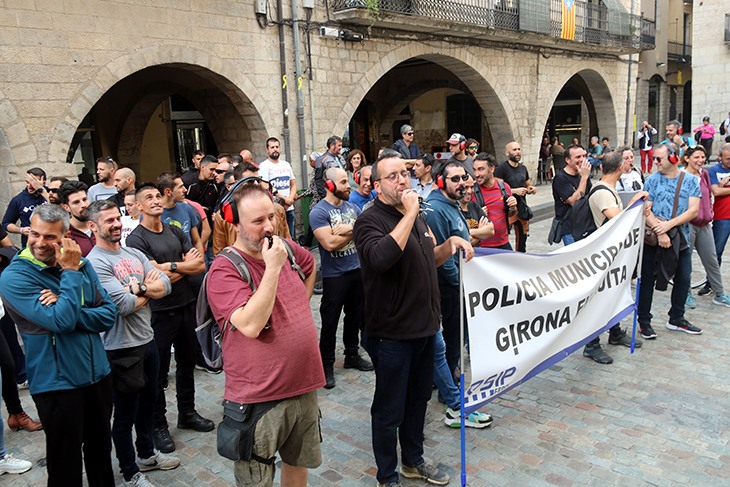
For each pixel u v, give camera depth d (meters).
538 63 17.78
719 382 4.75
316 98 11.59
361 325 5.36
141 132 13.54
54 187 5.79
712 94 23.97
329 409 4.60
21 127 7.79
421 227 3.37
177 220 5.26
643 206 5.27
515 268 3.92
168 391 5.07
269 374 2.57
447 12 13.93
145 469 3.78
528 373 4.09
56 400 3.04
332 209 5.02
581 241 4.68
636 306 5.38
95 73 8.47
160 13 9.16
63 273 3.00
